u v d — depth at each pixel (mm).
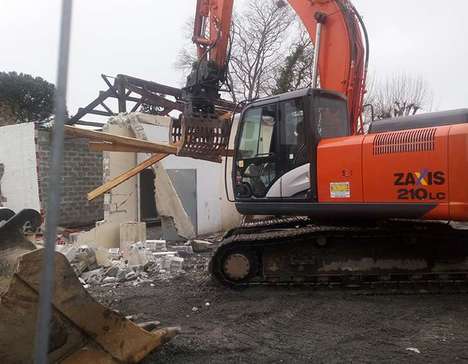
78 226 13758
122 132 11094
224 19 8352
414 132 5664
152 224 13352
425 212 5527
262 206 6773
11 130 13211
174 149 7848
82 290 3303
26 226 4273
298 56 24594
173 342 4633
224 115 8352
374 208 5840
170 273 7719
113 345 3355
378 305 5902
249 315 5609
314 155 6285
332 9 7168
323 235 6500
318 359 4309
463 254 6277
